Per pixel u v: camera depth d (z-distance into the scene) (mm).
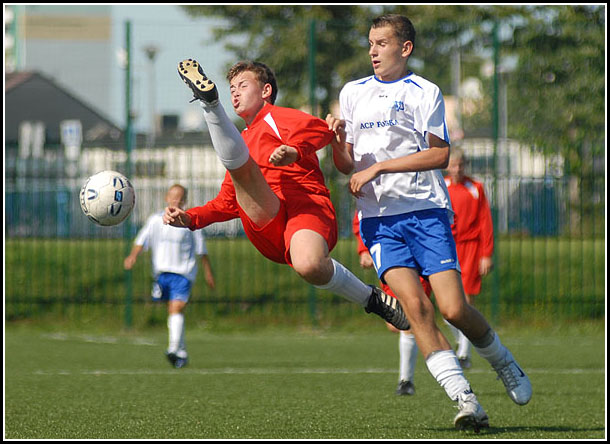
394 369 35438
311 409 25203
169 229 37469
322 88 59781
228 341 47000
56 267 56344
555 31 56906
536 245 60344
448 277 19859
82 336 49062
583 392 28688
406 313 20078
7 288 53750
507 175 53844
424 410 24938
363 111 20438
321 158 54188
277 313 53000
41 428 22141
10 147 55094
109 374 33969
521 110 57438
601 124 55500
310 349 43188
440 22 61719
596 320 53125
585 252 57094
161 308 52844
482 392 28891
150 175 52125
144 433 21359
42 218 56094
